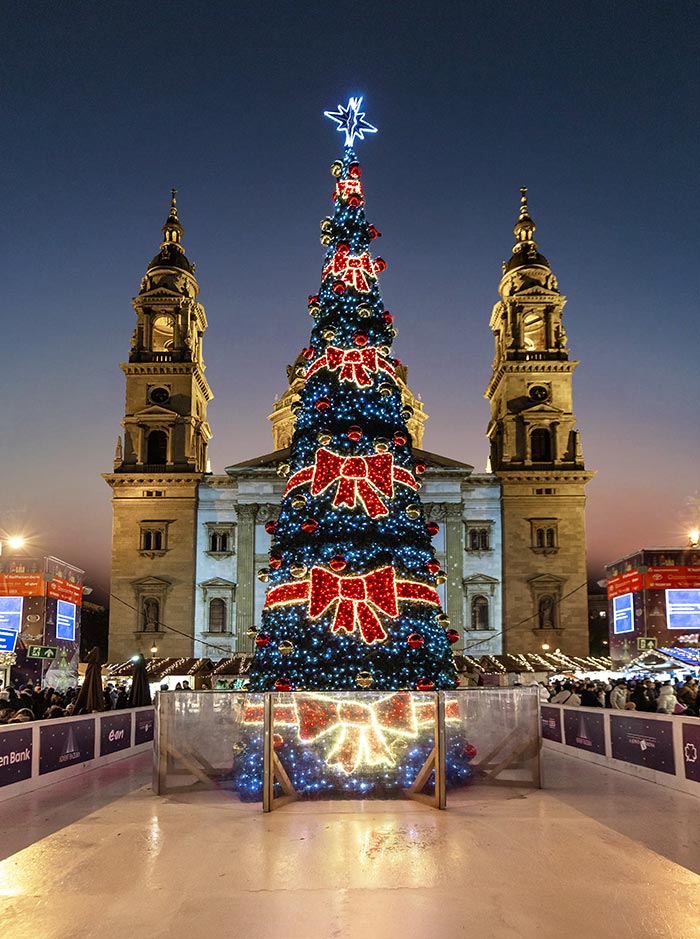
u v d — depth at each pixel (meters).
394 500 19.58
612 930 8.55
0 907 9.50
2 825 14.44
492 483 77.44
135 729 26.41
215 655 73.81
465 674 59.44
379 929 8.60
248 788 16.19
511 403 79.25
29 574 42.88
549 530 76.38
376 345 21.06
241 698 16.53
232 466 76.56
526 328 84.94
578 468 77.56
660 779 18.23
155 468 77.31
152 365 78.94
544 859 11.28
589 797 16.42
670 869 10.80
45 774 19.08
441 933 8.48
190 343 81.31
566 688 29.98
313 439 20.23
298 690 17.17
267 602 19.64
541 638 74.44
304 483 19.97
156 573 75.38
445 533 76.44
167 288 81.12
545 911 9.12
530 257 83.25
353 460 19.52
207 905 9.44
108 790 18.22
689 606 44.94
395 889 9.94
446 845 12.08
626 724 20.36
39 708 26.33
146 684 29.86
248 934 8.51
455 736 17.00
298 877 10.50
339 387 20.48
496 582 75.44
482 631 75.00
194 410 79.75
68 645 45.94
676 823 13.89
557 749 26.08
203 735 16.69
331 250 22.45
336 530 19.00
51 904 9.58
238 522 75.94
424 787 15.55
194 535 76.12
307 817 14.19
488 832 12.92
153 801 16.02
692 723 16.89
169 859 11.49
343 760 15.76
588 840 12.38
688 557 45.53
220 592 75.00
